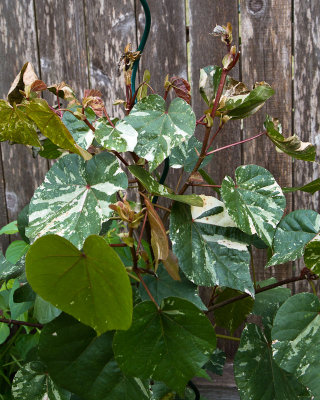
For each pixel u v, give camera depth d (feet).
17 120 3.38
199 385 6.02
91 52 5.81
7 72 5.95
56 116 2.82
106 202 3.23
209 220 3.62
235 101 3.64
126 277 2.54
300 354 3.57
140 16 5.69
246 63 5.63
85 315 2.88
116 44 5.76
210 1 5.60
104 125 3.33
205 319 3.12
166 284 3.69
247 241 3.59
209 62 5.66
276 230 3.68
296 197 5.81
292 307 3.63
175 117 3.40
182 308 3.14
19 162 6.12
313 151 3.71
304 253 3.56
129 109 3.72
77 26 5.80
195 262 3.48
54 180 3.39
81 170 3.42
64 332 3.45
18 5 5.86
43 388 3.77
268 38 5.57
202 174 4.33
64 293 2.79
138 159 3.71
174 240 3.50
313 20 5.51
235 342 6.03
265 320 4.21
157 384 4.12
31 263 2.60
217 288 4.54
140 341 3.14
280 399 3.84
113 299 2.76
